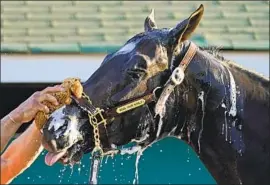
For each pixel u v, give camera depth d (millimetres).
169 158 11828
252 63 11633
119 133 7262
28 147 7207
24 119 6988
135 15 12773
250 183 7477
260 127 7453
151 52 7203
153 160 11812
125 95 7176
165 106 7293
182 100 7355
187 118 7422
